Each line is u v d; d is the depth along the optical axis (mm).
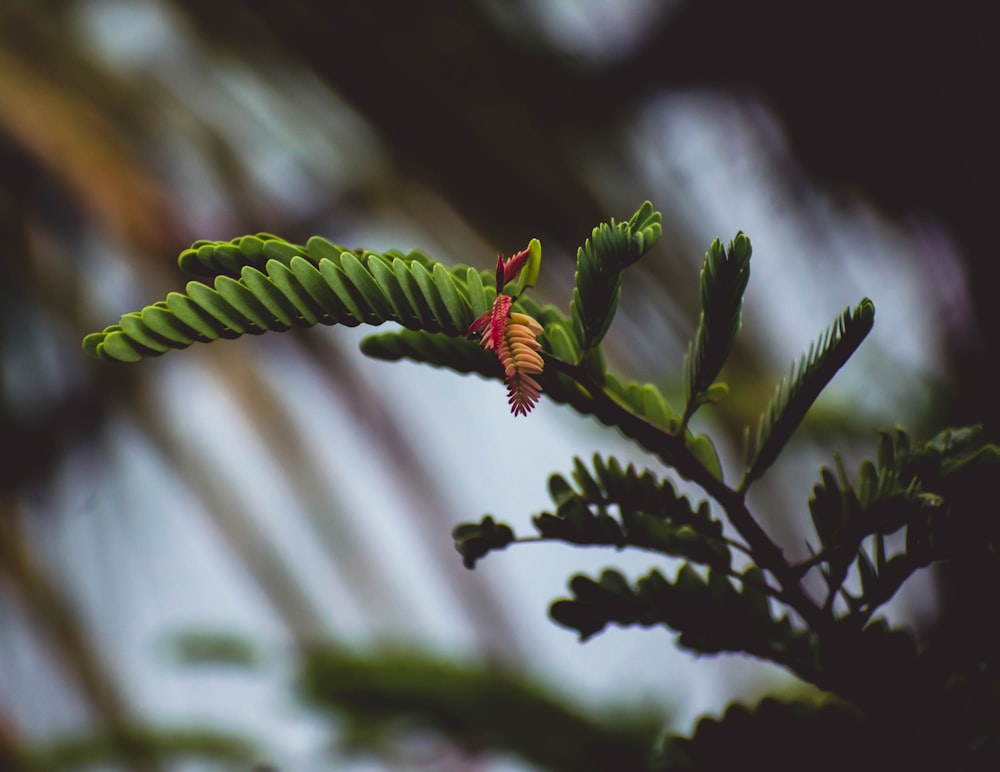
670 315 1295
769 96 1290
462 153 1365
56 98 1387
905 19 1117
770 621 509
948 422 1058
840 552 496
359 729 765
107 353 465
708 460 500
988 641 495
